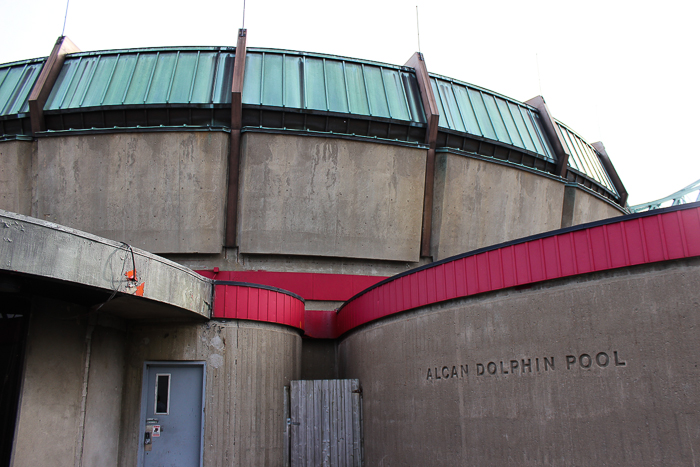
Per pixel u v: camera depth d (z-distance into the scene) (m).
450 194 18.67
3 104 18.09
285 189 17.56
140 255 9.61
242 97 17.69
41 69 18.97
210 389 11.80
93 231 17.03
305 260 18.02
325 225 17.81
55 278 7.81
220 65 18.58
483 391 8.68
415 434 10.32
